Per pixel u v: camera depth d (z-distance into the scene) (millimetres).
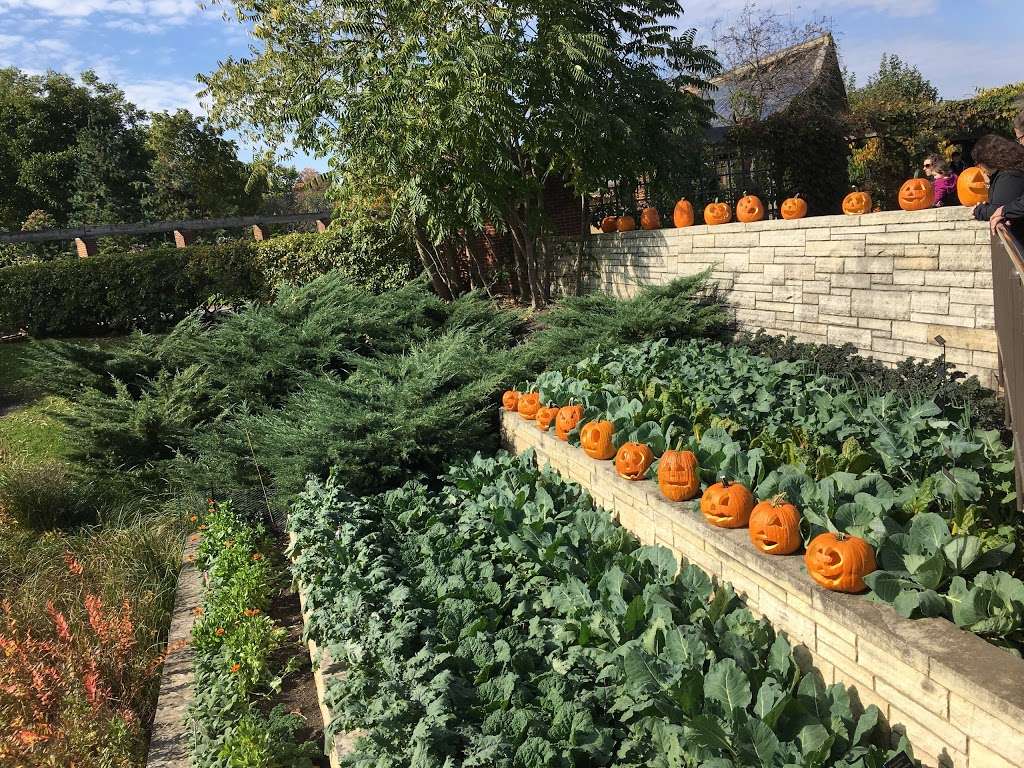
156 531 6355
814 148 12219
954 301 6129
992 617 2490
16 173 34031
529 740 2709
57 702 4016
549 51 9617
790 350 7328
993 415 5180
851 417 4707
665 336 8352
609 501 4789
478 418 6832
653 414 5219
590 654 3324
